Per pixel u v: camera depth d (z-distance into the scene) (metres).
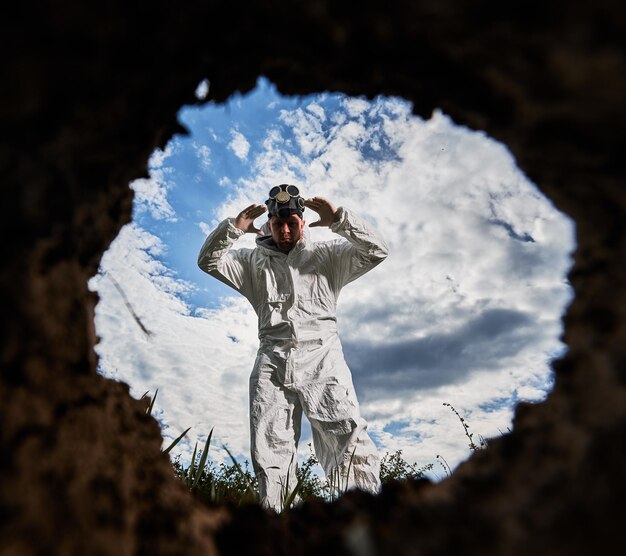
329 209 3.79
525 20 0.61
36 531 0.60
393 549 0.76
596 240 0.81
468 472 1.02
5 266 0.65
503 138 0.89
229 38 0.86
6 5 0.54
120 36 0.65
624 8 0.54
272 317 3.76
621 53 0.55
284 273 3.87
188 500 1.03
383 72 0.96
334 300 3.96
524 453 0.80
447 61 0.83
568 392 0.78
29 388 0.68
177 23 0.74
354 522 0.95
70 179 0.72
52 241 0.74
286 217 3.87
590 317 0.78
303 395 3.50
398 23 0.77
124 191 0.99
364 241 3.70
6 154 0.60
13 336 0.65
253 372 3.70
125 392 1.09
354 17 0.79
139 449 0.98
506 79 0.74
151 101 0.85
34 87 0.58
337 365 3.64
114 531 0.69
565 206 0.88
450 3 0.66
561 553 0.57
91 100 0.69
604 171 0.70
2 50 0.55
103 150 0.79
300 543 0.96
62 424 0.73
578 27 0.57
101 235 0.95
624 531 0.54
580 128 0.67
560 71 0.62
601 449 0.60
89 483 0.71
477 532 0.68
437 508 0.78
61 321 0.79
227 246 3.88
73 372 0.83
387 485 1.09
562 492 0.62
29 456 0.63
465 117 0.97
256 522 0.96
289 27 0.86
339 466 3.30
